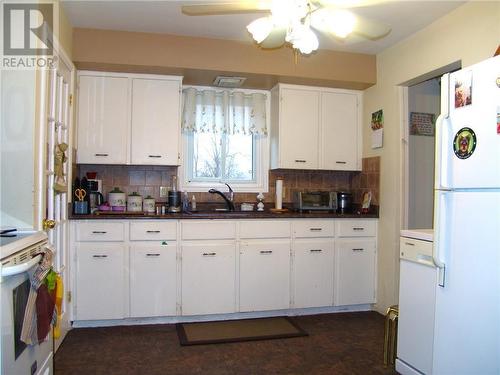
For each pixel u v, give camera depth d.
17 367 1.50
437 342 2.04
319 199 3.84
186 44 3.25
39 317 1.61
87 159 3.27
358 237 3.58
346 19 2.05
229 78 3.54
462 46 2.69
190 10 2.05
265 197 3.99
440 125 1.99
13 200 2.06
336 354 2.66
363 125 3.88
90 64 3.15
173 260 3.14
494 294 1.72
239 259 3.28
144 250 3.10
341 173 4.16
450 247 1.95
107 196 3.59
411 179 3.47
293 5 1.92
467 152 1.85
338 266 3.51
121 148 3.33
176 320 3.23
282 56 3.45
